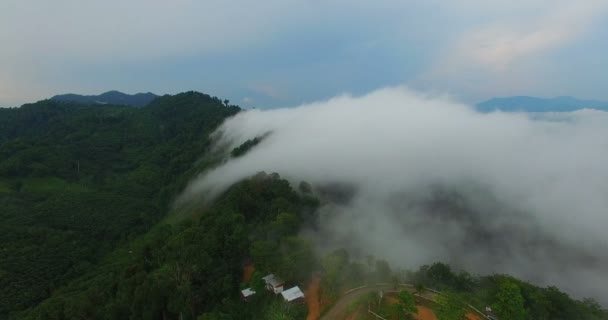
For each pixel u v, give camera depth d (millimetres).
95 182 192125
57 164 193000
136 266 82375
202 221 93812
